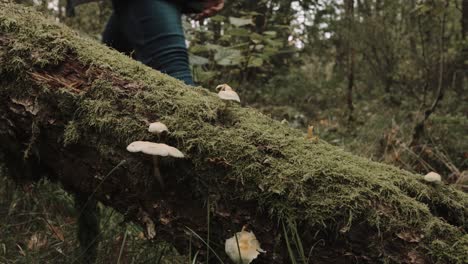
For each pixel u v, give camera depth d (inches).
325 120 234.8
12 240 93.6
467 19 213.0
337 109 262.2
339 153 59.6
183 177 55.9
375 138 180.7
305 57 366.3
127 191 59.1
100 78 60.9
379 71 305.6
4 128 63.9
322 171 52.9
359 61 337.1
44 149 63.8
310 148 57.9
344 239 50.4
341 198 50.9
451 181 141.7
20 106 61.8
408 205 51.1
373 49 291.1
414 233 49.5
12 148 66.7
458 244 48.8
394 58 290.8
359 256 49.9
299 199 51.6
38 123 61.2
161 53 98.3
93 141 59.4
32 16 68.1
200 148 55.2
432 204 55.8
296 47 293.7
